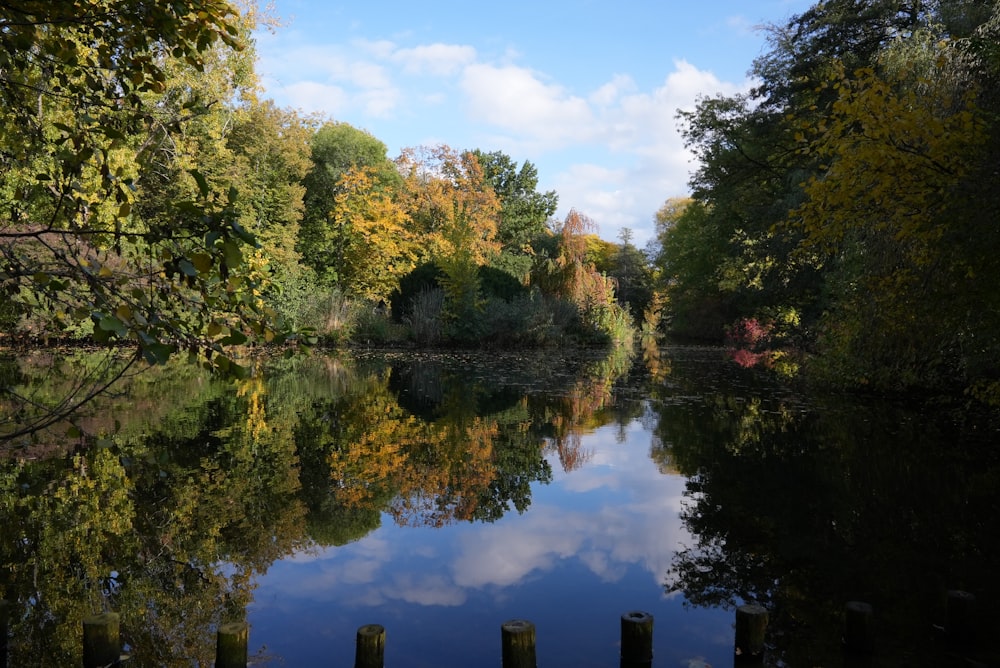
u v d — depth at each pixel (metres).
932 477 6.14
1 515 4.80
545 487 5.84
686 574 3.95
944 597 3.61
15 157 3.44
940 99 6.93
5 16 2.77
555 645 3.09
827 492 5.70
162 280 2.49
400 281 24.80
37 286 2.49
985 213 4.84
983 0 12.01
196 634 3.17
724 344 32.81
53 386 9.82
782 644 3.09
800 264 17.97
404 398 11.16
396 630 3.23
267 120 25.59
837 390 12.58
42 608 3.44
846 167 5.14
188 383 11.96
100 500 5.17
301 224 30.98
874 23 17.84
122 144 2.84
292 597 3.60
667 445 7.63
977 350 8.02
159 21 2.69
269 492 5.50
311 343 2.59
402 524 4.81
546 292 27.16
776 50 20.67
